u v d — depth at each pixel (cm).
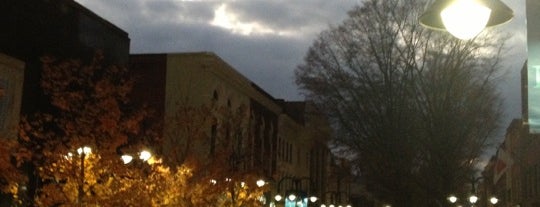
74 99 2147
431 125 4472
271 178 4938
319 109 4575
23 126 2155
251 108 4825
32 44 2403
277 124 5581
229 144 3709
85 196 1936
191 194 2706
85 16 2697
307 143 6669
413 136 4491
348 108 4478
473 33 568
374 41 4400
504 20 579
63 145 2120
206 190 2905
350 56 4450
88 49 2695
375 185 5256
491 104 4553
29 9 2392
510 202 6994
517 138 6384
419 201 4603
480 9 556
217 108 3806
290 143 6131
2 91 2020
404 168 4506
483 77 4500
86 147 1941
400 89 4431
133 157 2400
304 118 6312
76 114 2278
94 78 2575
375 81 4444
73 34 2612
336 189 8488
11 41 2303
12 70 2283
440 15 586
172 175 2614
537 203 5300
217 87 4097
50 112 2416
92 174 1955
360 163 4684
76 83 2330
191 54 3975
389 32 4388
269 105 5312
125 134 2370
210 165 3169
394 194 4769
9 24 2294
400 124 4453
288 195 5366
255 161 4519
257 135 4875
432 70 4431
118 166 2025
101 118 2023
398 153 4469
